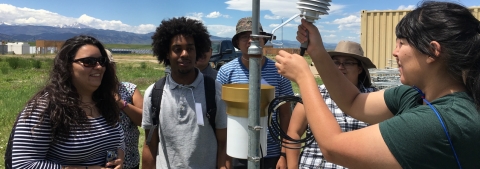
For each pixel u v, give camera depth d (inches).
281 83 117.1
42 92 76.9
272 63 117.9
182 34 97.7
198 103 96.7
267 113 58.5
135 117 116.6
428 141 42.2
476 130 41.5
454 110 43.0
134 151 120.1
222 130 98.7
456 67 43.8
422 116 43.5
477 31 44.3
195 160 97.5
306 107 49.8
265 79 114.3
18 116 75.2
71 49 79.4
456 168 42.0
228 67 125.4
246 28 117.4
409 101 54.3
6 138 222.7
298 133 100.3
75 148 77.0
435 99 46.8
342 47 99.3
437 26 43.8
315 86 50.4
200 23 104.5
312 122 48.9
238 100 54.6
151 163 102.9
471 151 41.7
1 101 367.6
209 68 160.7
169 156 98.3
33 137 72.0
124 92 120.0
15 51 2942.9
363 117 63.0
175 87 98.6
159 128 99.4
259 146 51.2
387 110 59.7
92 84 81.0
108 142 84.0
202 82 99.4
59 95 75.5
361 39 314.3
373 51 310.0
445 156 41.9
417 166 43.0
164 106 98.0
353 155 45.5
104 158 84.0
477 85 42.8
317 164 94.9
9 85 563.2
